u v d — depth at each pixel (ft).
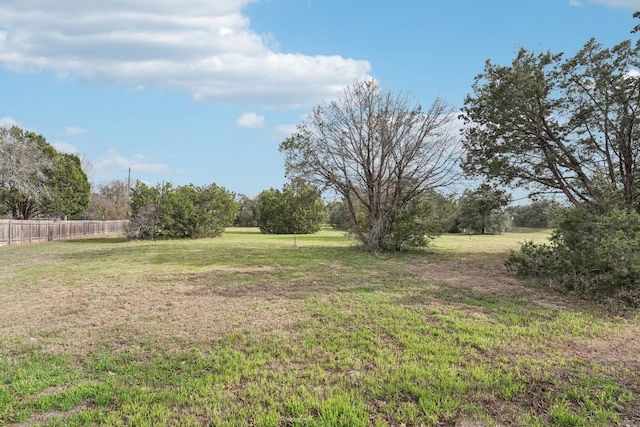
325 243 75.05
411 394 11.84
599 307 22.82
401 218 58.34
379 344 16.29
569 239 27.76
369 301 24.20
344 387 12.26
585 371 13.57
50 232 85.92
